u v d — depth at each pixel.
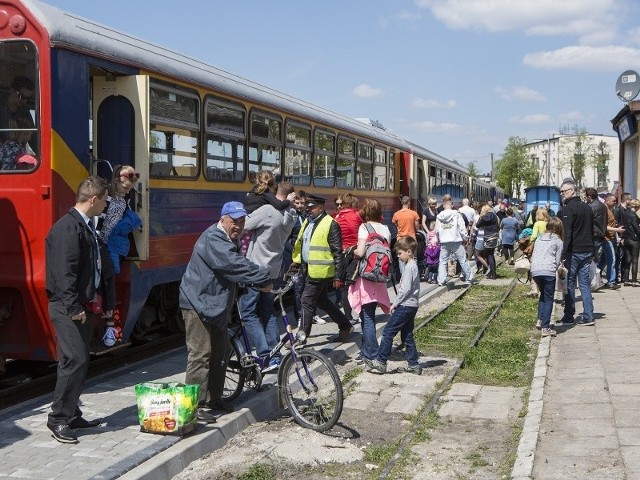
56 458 5.83
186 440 6.38
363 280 9.67
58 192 7.81
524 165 91.94
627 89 19.83
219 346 7.11
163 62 9.60
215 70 11.38
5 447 6.09
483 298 17.31
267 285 6.69
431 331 12.77
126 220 8.17
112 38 8.78
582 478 5.80
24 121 7.87
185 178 10.08
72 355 6.23
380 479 5.99
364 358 9.73
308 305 9.92
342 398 6.98
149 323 10.28
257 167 12.45
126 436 6.40
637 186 21.78
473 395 8.70
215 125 10.94
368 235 9.65
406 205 17.05
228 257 6.60
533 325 13.45
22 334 8.09
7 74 7.90
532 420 7.31
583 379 8.98
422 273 21.12
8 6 7.87
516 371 9.91
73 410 6.31
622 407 7.71
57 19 7.94
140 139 8.66
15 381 8.81
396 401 8.43
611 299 15.66
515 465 6.09
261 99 12.51
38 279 7.74
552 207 39.91
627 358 10.02
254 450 6.57
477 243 21.64
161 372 8.82
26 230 7.82
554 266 11.61
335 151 16.70
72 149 7.96
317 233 9.75
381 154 20.77
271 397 7.88
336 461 6.46
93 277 6.34
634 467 5.98
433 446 6.95
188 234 10.18
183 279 6.88
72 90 7.96
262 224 8.79
